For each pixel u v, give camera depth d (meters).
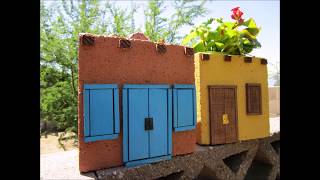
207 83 3.42
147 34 8.30
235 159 3.80
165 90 2.89
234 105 3.60
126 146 2.61
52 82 8.27
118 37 2.62
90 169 2.48
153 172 2.75
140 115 2.70
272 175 4.07
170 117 2.91
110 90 2.54
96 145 2.50
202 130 3.38
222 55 3.56
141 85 2.71
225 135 3.49
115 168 2.56
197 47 4.14
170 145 2.90
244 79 3.79
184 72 3.09
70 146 7.73
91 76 2.48
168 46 2.96
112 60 2.58
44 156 3.23
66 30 7.85
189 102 3.10
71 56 7.65
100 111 2.48
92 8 7.95
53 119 8.05
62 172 2.50
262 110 3.99
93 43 2.47
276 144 4.60
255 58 3.94
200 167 3.17
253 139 3.87
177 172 3.06
